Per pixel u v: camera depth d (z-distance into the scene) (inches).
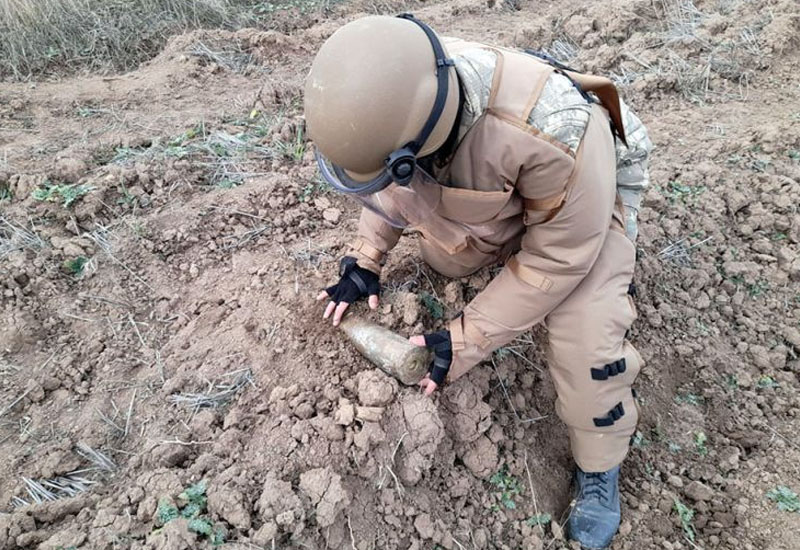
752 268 124.5
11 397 90.7
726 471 103.4
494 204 74.0
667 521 98.3
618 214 88.5
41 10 183.5
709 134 148.6
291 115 145.6
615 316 84.6
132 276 106.8
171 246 111.3
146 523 76.2
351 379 93.2
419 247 110.9
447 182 74.0
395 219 78.5
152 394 92.3
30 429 87.8
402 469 88.7
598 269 85.3
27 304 100.2
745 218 132.0
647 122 154.9
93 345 97.1
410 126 62.0
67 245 107.3
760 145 143.7
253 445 85.5
